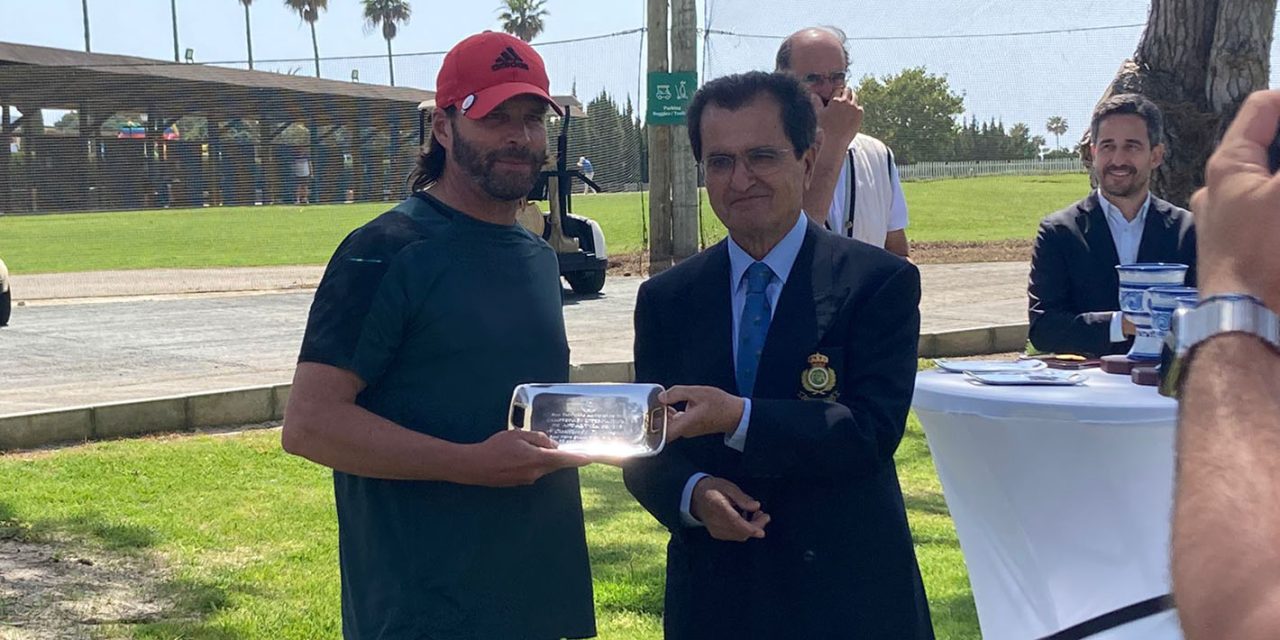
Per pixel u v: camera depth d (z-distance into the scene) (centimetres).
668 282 258
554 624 245
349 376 226
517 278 239
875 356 235
